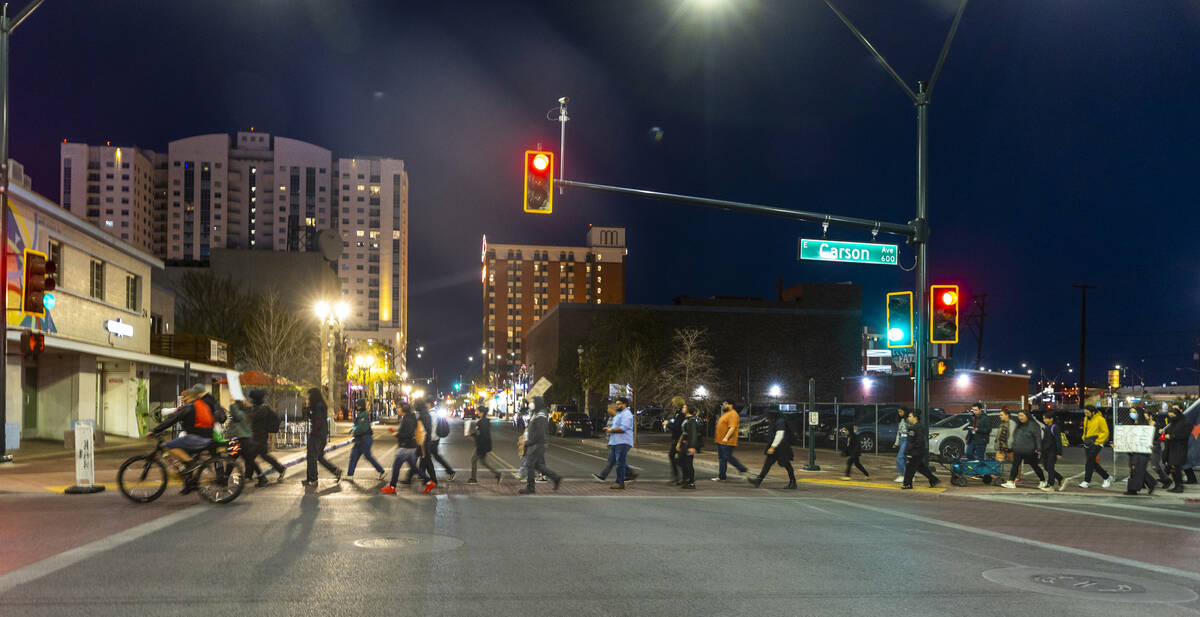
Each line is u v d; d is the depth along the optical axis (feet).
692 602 22.00
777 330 285.23
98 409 111.75
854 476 67.21
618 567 26.63
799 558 28.71
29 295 60.64
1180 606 22.27
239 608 20.68
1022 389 204.95
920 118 59.88
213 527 33.83
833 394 285.84
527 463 50.24
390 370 329.72
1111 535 35.70
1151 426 53.57
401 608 20.90
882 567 27.22
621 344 178.70
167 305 146.30
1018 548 31.63
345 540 30.94
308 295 261.24
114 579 23.88
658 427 199.41
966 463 59.41
